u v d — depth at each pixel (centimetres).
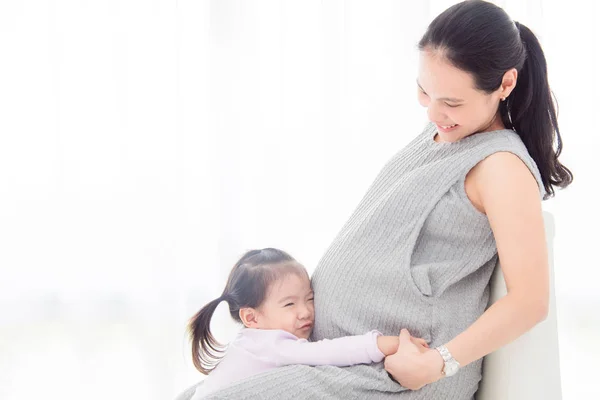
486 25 125
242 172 278
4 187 290
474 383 136
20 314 292
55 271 291
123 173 285
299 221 280
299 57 277
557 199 292
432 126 149
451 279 133
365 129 275
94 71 285
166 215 284
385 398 130
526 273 124
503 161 129
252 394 128
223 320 276
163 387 263
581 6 281
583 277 293
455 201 133
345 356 132
